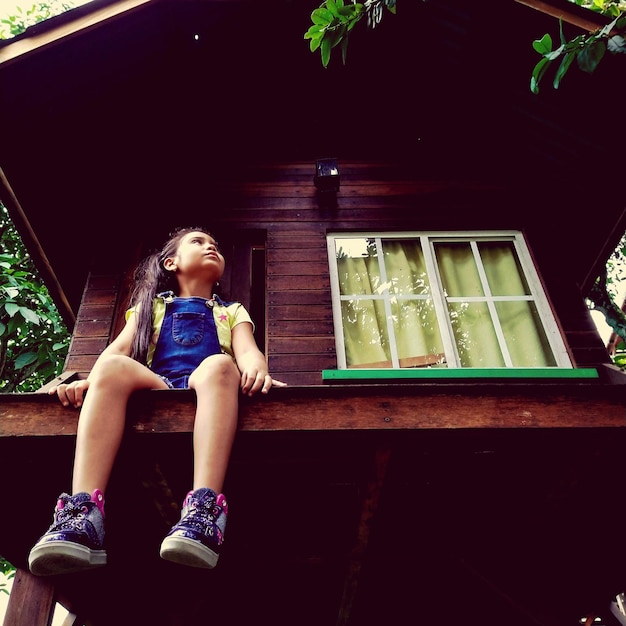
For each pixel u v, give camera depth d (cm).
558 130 399
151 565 266
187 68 415
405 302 353
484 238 387
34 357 530
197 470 158
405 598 334
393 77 455
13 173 333
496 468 229
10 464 198
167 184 405
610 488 229
